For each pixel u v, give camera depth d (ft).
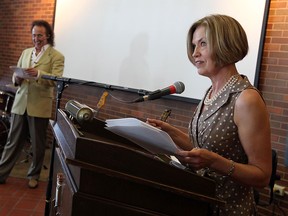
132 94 11.72
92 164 2.48
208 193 2.78
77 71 13.55
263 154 3.24
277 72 8.48
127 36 11.76
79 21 13.51
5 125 13.19
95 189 2.58
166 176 2.69
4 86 16.28
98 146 2.52
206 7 9.54
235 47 3.36
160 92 5.08
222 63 3.48
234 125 3.42
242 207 3.44
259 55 8.54
